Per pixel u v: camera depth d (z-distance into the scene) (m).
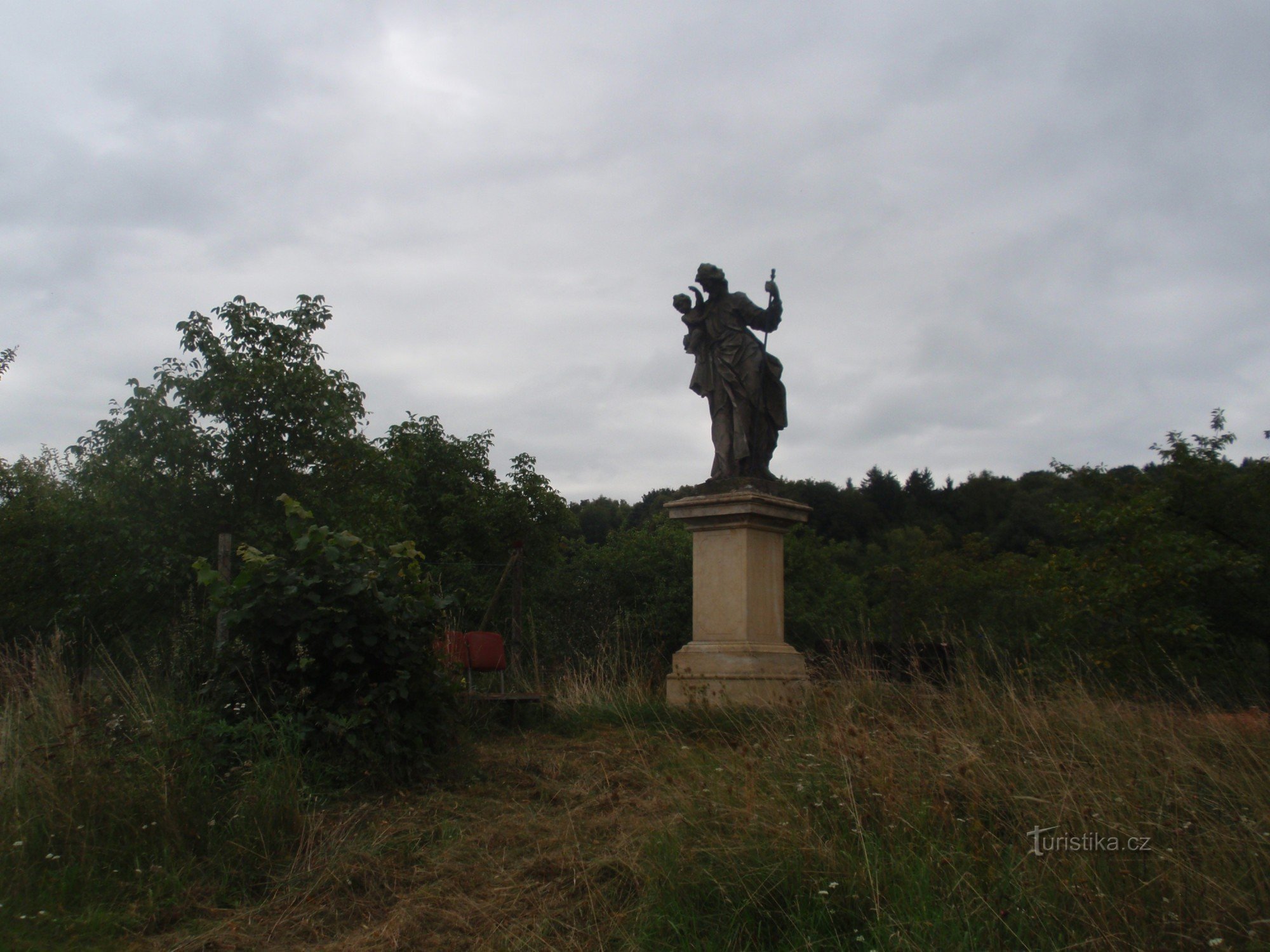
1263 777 5.34
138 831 5.25
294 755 6.23
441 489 23.77
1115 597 10.34
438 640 7.91
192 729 6.25
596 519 51.72
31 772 5.65
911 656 10.08
